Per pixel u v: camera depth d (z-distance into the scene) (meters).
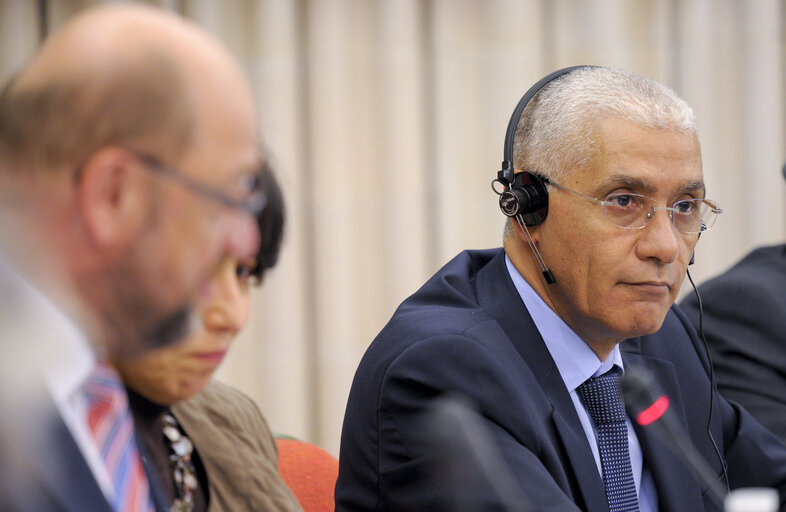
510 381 3.56
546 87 3.86
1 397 1.57
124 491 2.08
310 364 8.05
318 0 7.94
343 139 7.98
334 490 4.19
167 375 2.38
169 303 1.92
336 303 7.97
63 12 7.58
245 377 7.96
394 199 8.03
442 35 8.10
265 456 3.21
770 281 5.42
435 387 3.54
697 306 5.56
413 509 3.48
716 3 8.62
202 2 7.78
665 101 3.73
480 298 4.01
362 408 3.80
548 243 3.79
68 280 1.82
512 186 3.88
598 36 8.30
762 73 8.57
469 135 8.17
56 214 1.81
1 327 1.65
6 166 1.82
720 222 8.65
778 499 4.41
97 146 1.82
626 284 3.68
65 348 1.81
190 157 1.88
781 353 5.19
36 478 1.59
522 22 8.12
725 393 5.27
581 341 3.89
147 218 1.85
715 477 4.16
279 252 2.75
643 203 3.67
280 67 7.84
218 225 1.94
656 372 4.25
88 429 2.02
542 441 3.53
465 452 2.58
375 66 8.05
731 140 8.65
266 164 2.71
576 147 3.67
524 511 3.17
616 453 3.84
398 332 3.81
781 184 8.64
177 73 1.87
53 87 1.82
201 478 2.86
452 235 8.12
